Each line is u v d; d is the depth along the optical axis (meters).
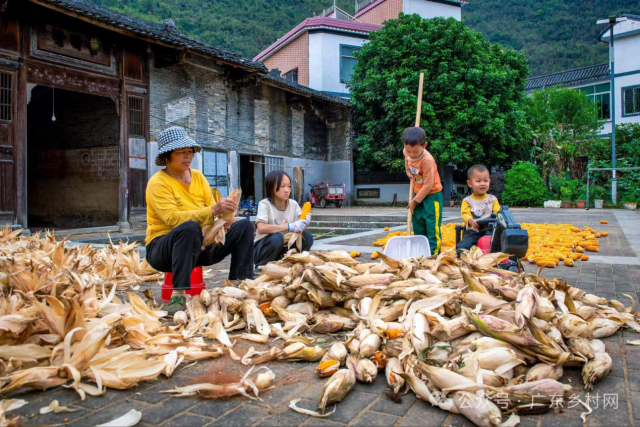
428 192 4.19
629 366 2.02
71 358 1.81
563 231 7.94
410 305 2.25
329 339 2.41
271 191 3.93
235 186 15.77
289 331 2.44
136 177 11.96
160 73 12.62
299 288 2.64
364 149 19.98
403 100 17.94
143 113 12.17
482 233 4.08
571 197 19.17
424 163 4.08
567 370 1.97
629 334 2.49
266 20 52.81
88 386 1.74
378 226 11.34
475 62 18.28
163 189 3.01
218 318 2.53
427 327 1.97
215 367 2.05
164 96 12.75
